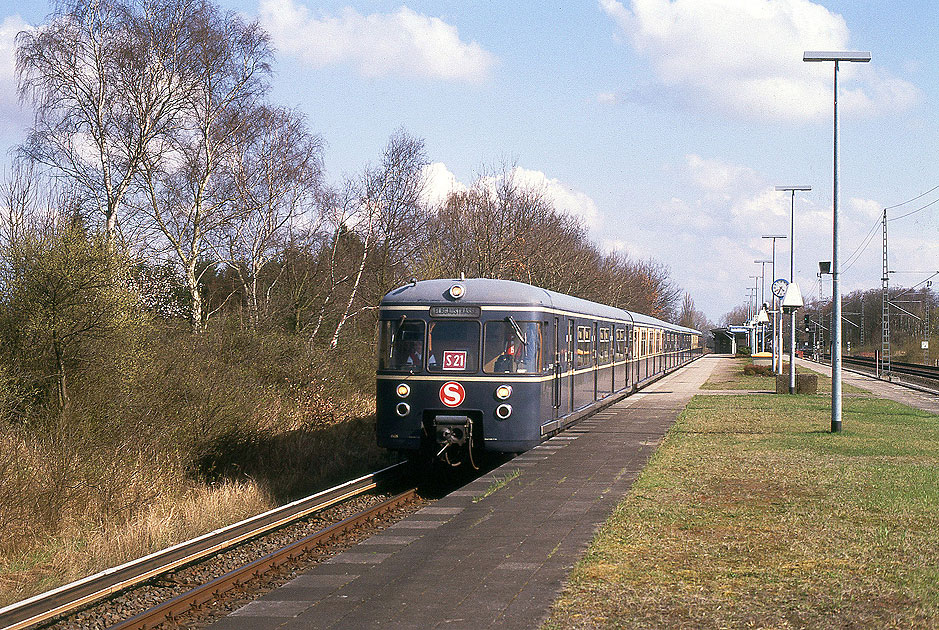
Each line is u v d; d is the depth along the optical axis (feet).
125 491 45.44
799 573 27.09
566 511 37.37
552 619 22.82
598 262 211.20
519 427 50.52
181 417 55.16
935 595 24.59
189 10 94.84
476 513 37.32
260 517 38.11
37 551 38.14
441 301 51.62
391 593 25.67
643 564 28.30
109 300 52.03
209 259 104.17
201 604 27.66
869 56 71.26
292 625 23.00
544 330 53.26
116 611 27.66
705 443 59.62
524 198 135.23
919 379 157.99
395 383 51.39
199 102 96.02
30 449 44.80
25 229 51.31
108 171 88.84
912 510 36.55
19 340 50.37
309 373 74.64
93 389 51.49
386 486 51.93
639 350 111.45
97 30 90.17
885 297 221.46
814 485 42.73
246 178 102.99
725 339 381.60
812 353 314.96
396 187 120.47
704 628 22.06
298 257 107.45
